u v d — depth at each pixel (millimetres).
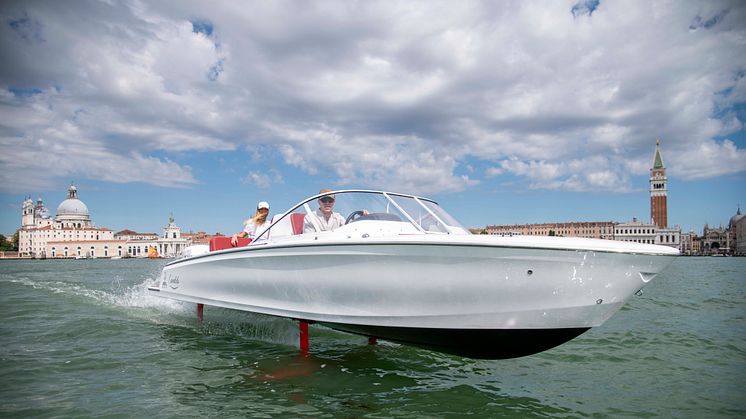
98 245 151875
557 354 6074
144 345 6219
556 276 4152
